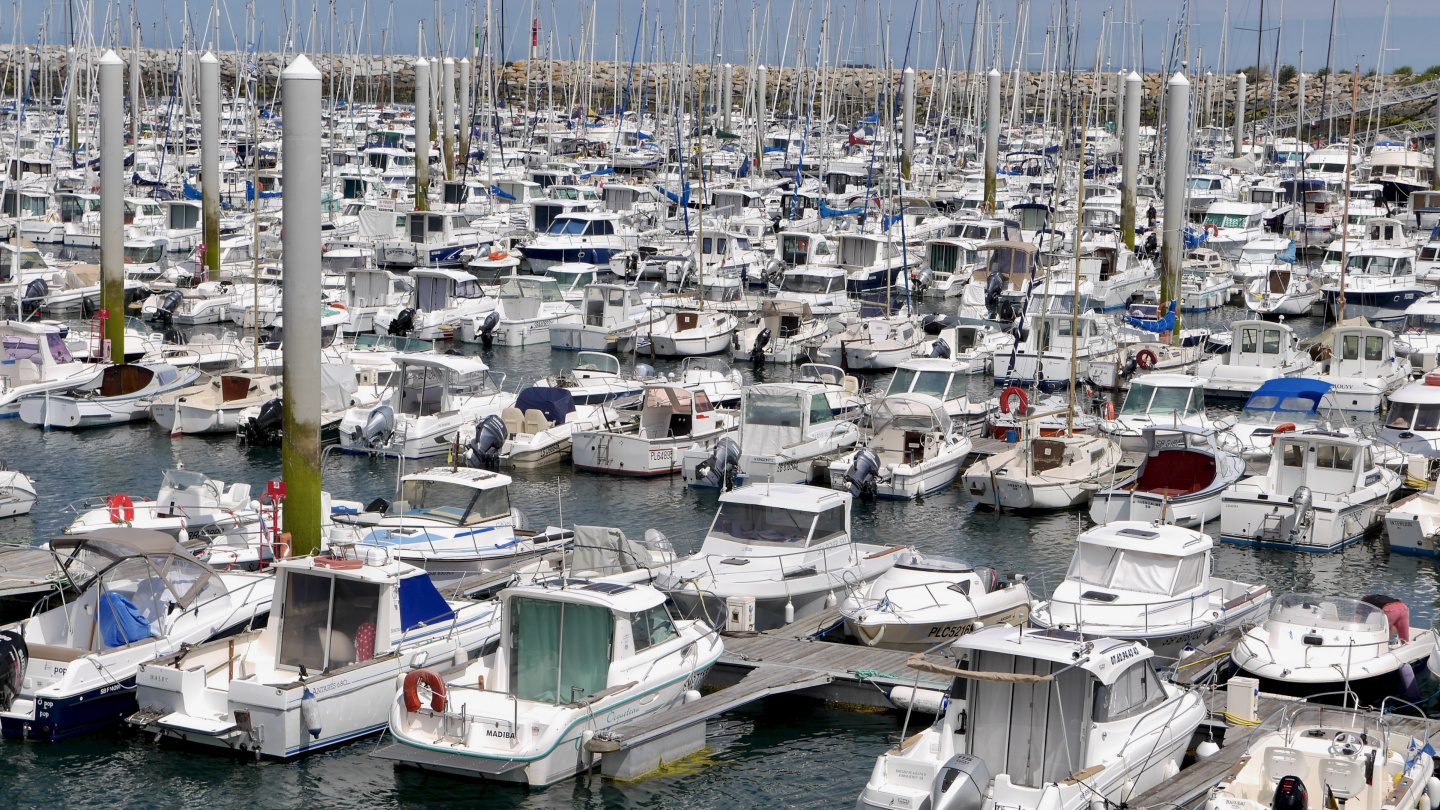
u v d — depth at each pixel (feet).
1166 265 180.75
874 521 107.04
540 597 64.49
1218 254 224.94
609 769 62.85
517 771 60.29
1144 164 340.18
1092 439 113.39
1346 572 94.38
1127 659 57.36
